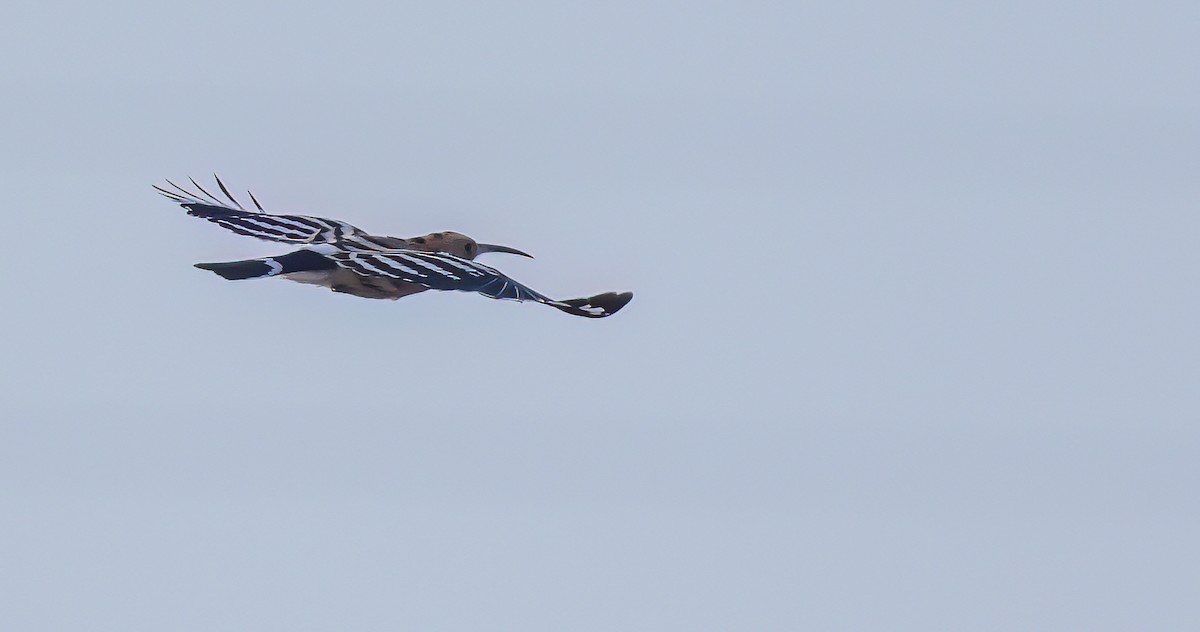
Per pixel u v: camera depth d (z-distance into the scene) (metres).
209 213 17.02
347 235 16.94
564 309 15.07
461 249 17.89
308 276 15.58
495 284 15.13
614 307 15.14
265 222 16.97
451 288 15.12
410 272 15.17
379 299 16.06
